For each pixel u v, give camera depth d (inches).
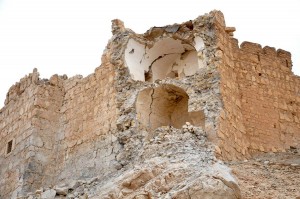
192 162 661.9
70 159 885.8
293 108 929.5
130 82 865.5
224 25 900.0
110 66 900.0
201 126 792.3
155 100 860.6
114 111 856.3
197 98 810.8
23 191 863.1
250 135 863.1
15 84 1023.0
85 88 930.1
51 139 921.5
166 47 909.8
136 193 630.5
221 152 755.4
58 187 792.9
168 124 866.8
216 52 848.9
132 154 794.8
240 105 872.9
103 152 840.3
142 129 825.5
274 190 645.9
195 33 873.5
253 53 933.2
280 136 890.1
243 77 901.2
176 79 843.4
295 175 709.3
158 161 683.4
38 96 940.6
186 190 580.7
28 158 890.7
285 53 972.6
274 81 931.3
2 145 984.9
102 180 766.5
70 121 923.4
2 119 1017.5
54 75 971.3
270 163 771.4
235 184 588.4
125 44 895.1
